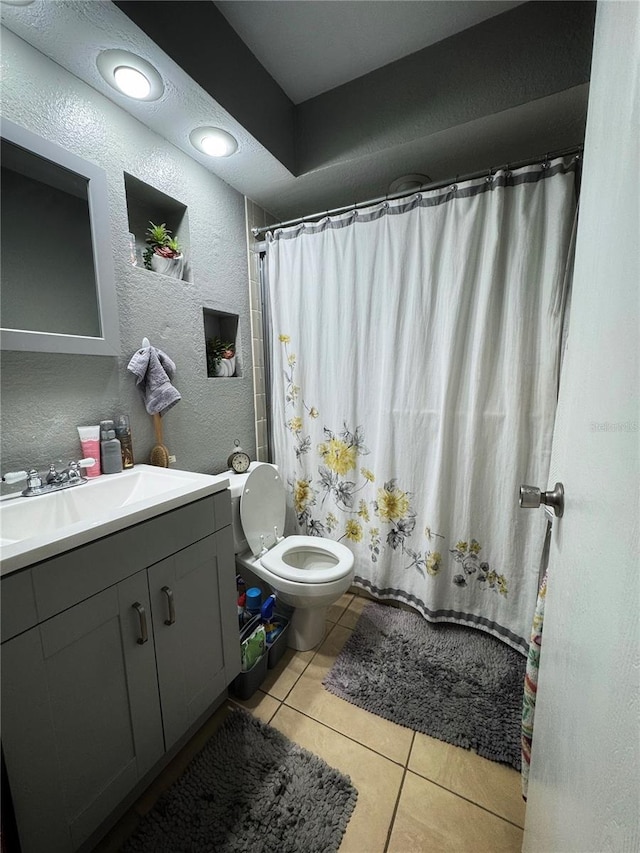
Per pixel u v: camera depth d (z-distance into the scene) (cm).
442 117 136
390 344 162
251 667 129
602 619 37
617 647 32
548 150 149
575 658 46
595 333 49
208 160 155
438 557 161
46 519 101
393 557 178
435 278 151
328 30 129
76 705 76
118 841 89
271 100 148
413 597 174
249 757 107
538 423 139
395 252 157
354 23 126
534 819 64
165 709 97
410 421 163
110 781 84
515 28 123
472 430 150
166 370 142
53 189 107
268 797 97
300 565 172
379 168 162
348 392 176
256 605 149
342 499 186
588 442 48
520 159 154
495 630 157
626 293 37
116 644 84
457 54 132
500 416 146
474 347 146
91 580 78
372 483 178
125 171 127
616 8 47
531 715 89
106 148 120
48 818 72
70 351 110
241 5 119
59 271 109
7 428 101
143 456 139
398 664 144
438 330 154
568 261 129
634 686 28
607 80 51
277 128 152
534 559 144
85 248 115
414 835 90
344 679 137
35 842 70
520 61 123
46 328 106
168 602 96
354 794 98
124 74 110
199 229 159
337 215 171
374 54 139
